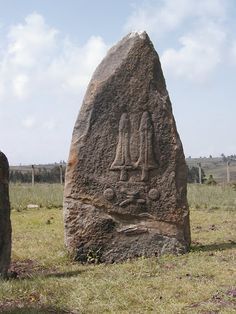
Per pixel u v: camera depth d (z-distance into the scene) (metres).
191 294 7.48
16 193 21.00
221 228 14.00
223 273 8.57
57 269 9.76
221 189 22.00
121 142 10.66
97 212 10.52
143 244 10.55
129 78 10.75
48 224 15.30
